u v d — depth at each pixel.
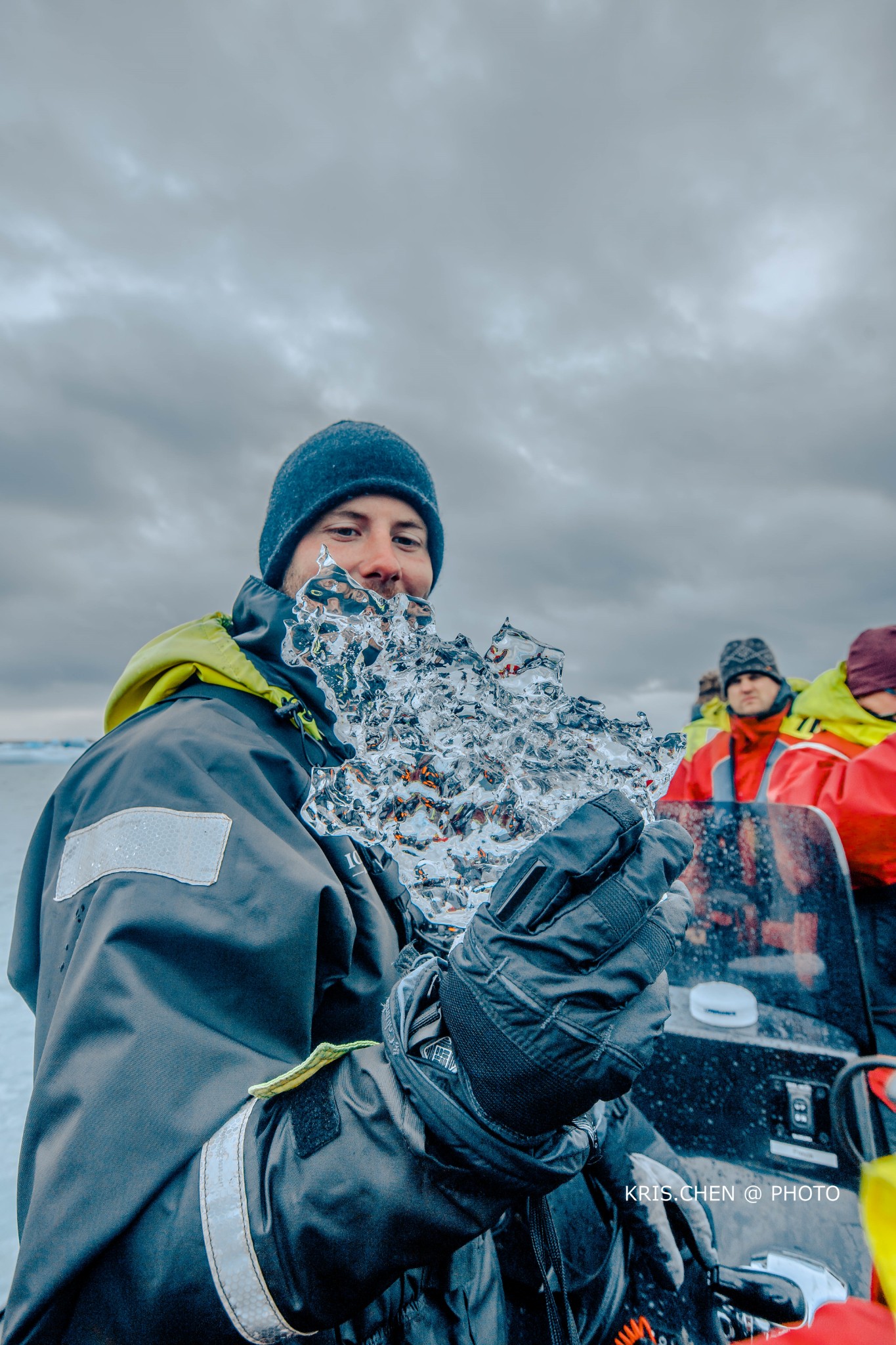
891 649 2.11
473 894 0.48
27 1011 1.90
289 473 0.96
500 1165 0.37
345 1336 0.52
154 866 0.48
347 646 0.52
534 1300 0.80
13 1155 1.35
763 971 1.23
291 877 0.50
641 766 0.51
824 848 1.26
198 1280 0.36
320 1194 0.37
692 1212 0.86
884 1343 0.83
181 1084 0.41
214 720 0.62
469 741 0.47
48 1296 0.36
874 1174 0.95
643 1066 0.39
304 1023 0.50
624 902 0.41
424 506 0.96
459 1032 0.39
